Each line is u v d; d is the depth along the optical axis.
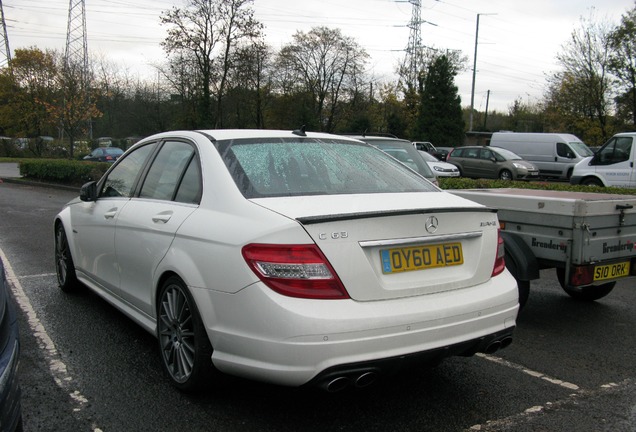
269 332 2.74
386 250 2.97
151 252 3.69
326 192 3.36
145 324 3.87
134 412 3.23
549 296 6.09
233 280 2.91
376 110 55.41
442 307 3.00
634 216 4.89
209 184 3.42
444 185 11.95
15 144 46.06
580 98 31.58
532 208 4.89
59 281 5.89
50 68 40.31
